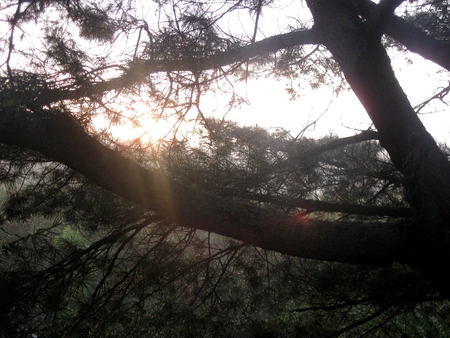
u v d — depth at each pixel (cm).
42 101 269
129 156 338
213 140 361
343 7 348
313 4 357
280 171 387
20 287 353
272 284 496
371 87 333
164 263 442
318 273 460
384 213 387
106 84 294
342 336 507
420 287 395
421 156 271
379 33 325
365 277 446
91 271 418
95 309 409
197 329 455
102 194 414
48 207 422
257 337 445
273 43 378
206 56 306
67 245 402
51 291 377
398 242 290
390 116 331
